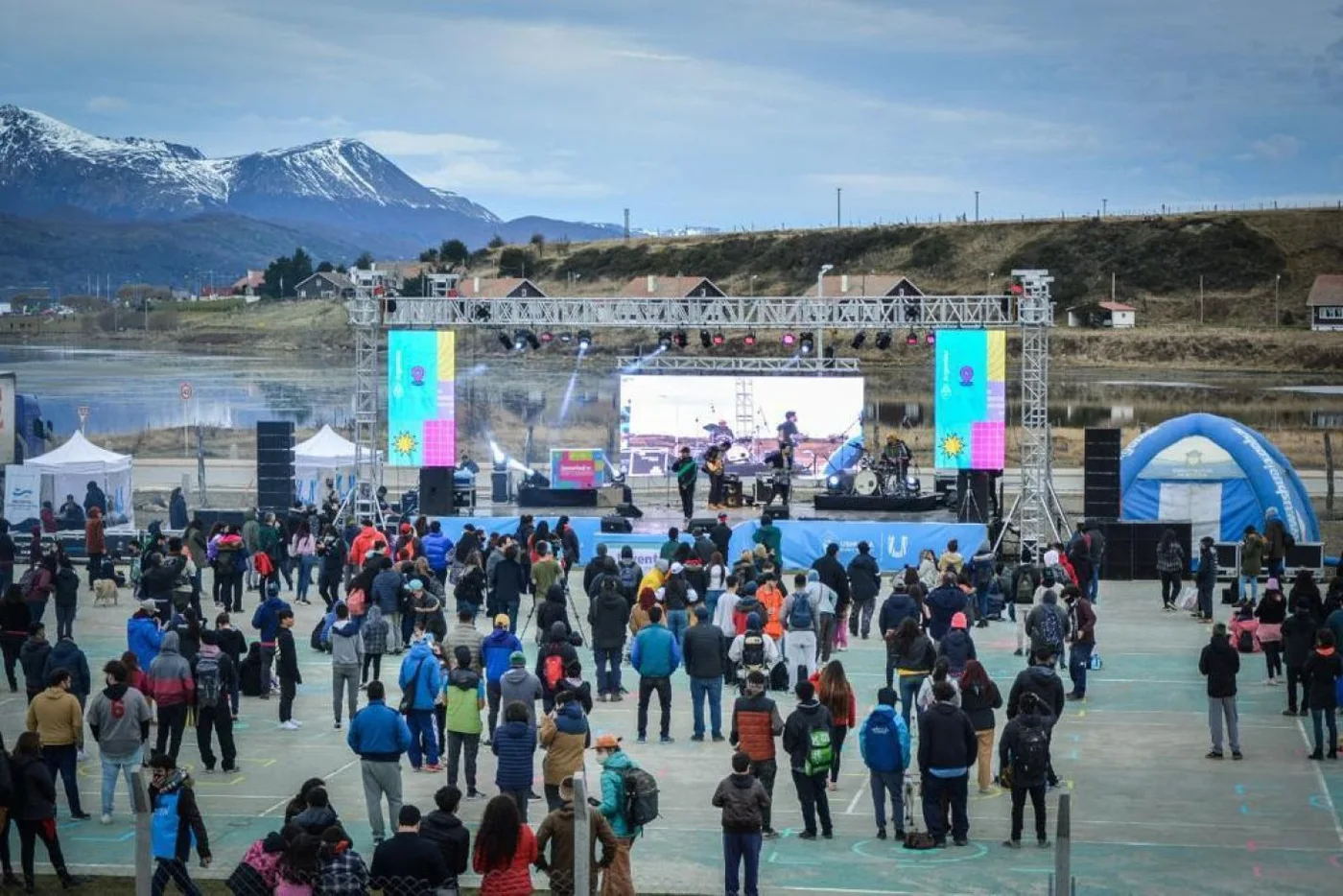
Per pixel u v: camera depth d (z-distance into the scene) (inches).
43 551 1638.8
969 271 7416.3
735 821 634.2
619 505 1815.9
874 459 2107.5
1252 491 1680.6
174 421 3533.5
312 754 916.0
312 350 7293.3
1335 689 914.7
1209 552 1375.5
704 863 708.7
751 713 737.6
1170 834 752.3
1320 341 5753.0
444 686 879.7
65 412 3791.8
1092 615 1063.6
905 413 3590.1
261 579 1422.2
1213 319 6776.6
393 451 1792.6
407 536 1396.4
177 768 632.4
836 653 1211.9
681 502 1959.9
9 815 669.3
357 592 1124.5
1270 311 6801.2
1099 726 987.3
